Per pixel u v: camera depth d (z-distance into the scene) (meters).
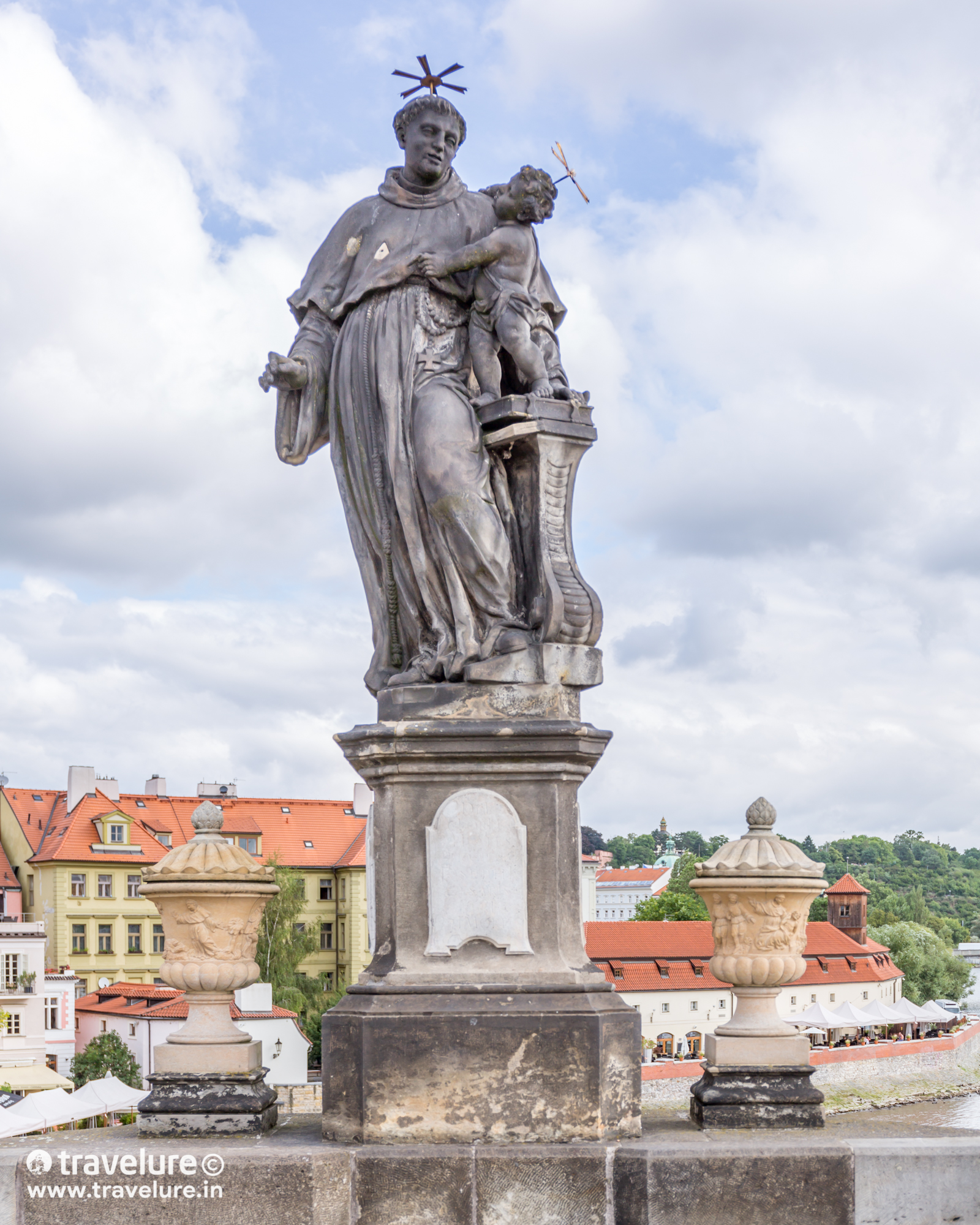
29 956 50.53
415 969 5.72
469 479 6.07
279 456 6.73
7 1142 5.71
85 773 70.75
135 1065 47.09
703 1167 5.23
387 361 6.31
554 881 5.79
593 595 6.14
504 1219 5.25
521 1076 5.52
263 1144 5.54
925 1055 54.97
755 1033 5.97
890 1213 5.21
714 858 6.12
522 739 5.80
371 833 6.14
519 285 6.34
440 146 6.57
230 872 5.98
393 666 6.36
